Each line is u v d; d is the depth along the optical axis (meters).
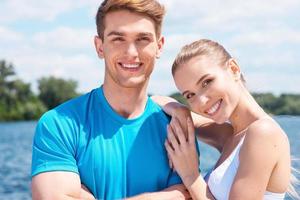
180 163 1.74
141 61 1.69
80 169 1.69
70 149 1.68
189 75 1.71
